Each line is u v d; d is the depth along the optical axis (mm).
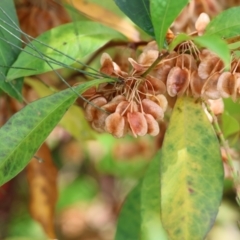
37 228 939
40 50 577
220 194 543
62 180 984
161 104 544
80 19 670
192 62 544
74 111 691
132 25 671
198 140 551
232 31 541
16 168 526
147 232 606
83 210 1000
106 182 1003
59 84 701
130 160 908
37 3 670
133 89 539
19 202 920
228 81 536
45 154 704
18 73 564
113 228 1005
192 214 542
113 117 532
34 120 528
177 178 545
